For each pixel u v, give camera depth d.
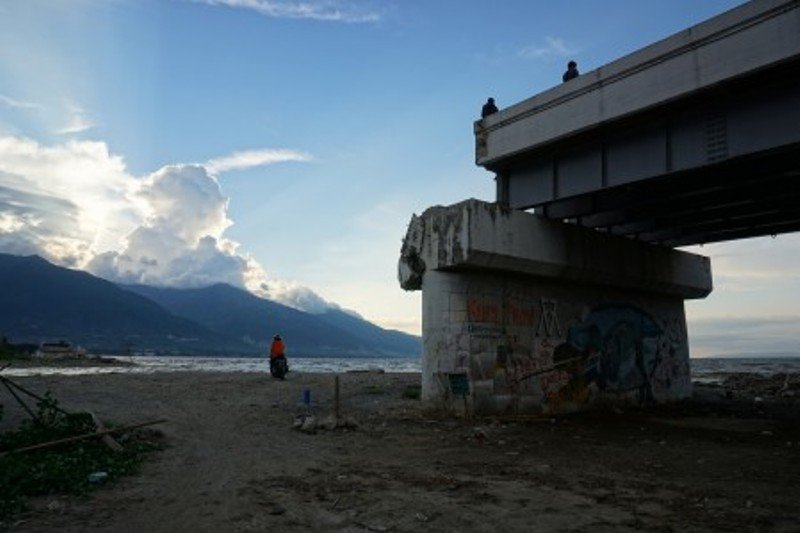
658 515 8.12
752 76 14.29
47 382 29.17
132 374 39.34
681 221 23.27
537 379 20.56
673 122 16.69
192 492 9.35
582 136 18.41
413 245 19.97
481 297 19.45
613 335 24.06
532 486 9.86
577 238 21.56
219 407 20.61
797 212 22.67
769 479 10.52
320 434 15.45
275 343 32.59
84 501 8.66
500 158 20.30
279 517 8.05
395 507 8.51
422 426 16.78
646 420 20.22
